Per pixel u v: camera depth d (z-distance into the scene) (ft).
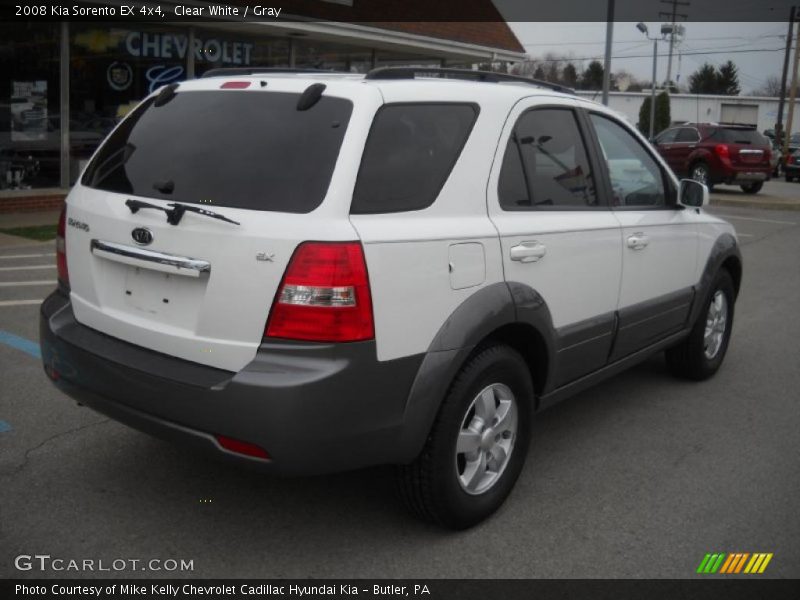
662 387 18.47
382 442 10.13
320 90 10.51
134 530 11.35
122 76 45.19
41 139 42.78
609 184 14.42
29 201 42.09
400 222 10.23
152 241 10.36
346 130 10.07
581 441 15.15
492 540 11.40
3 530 11.22
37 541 10.98
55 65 42.55
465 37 60.08
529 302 11.85
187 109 11.43
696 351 18.19
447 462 10.87
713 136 67.56
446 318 10.68
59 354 11.53
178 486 12.68
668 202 16.42
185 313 10.26
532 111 12.80
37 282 26.55
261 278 9.57
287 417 9.38
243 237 9.65
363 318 9.67
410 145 10.68
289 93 10.74
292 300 9.48
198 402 9.75
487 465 11.84
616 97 166.09
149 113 11.97
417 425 10.36
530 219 12.17
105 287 11.27
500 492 11.97
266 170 10.12
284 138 10.30
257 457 9.64
